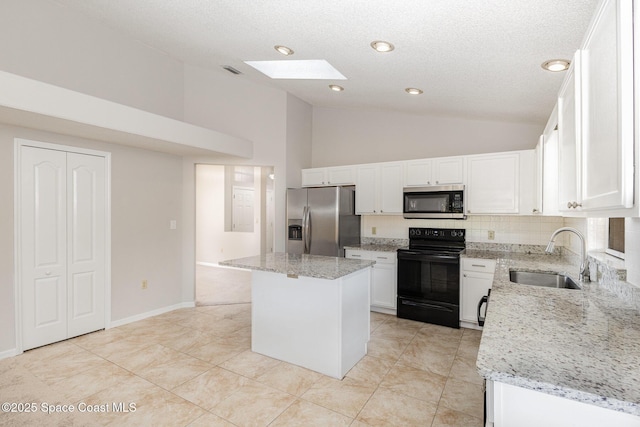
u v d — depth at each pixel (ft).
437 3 5.65
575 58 4.35
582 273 7.30
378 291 13.96
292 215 15.53
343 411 7.16
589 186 3.92
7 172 9.69
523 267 9.04
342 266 9.32
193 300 15.08
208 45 11.46
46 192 10.56
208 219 25.90
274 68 13.24
